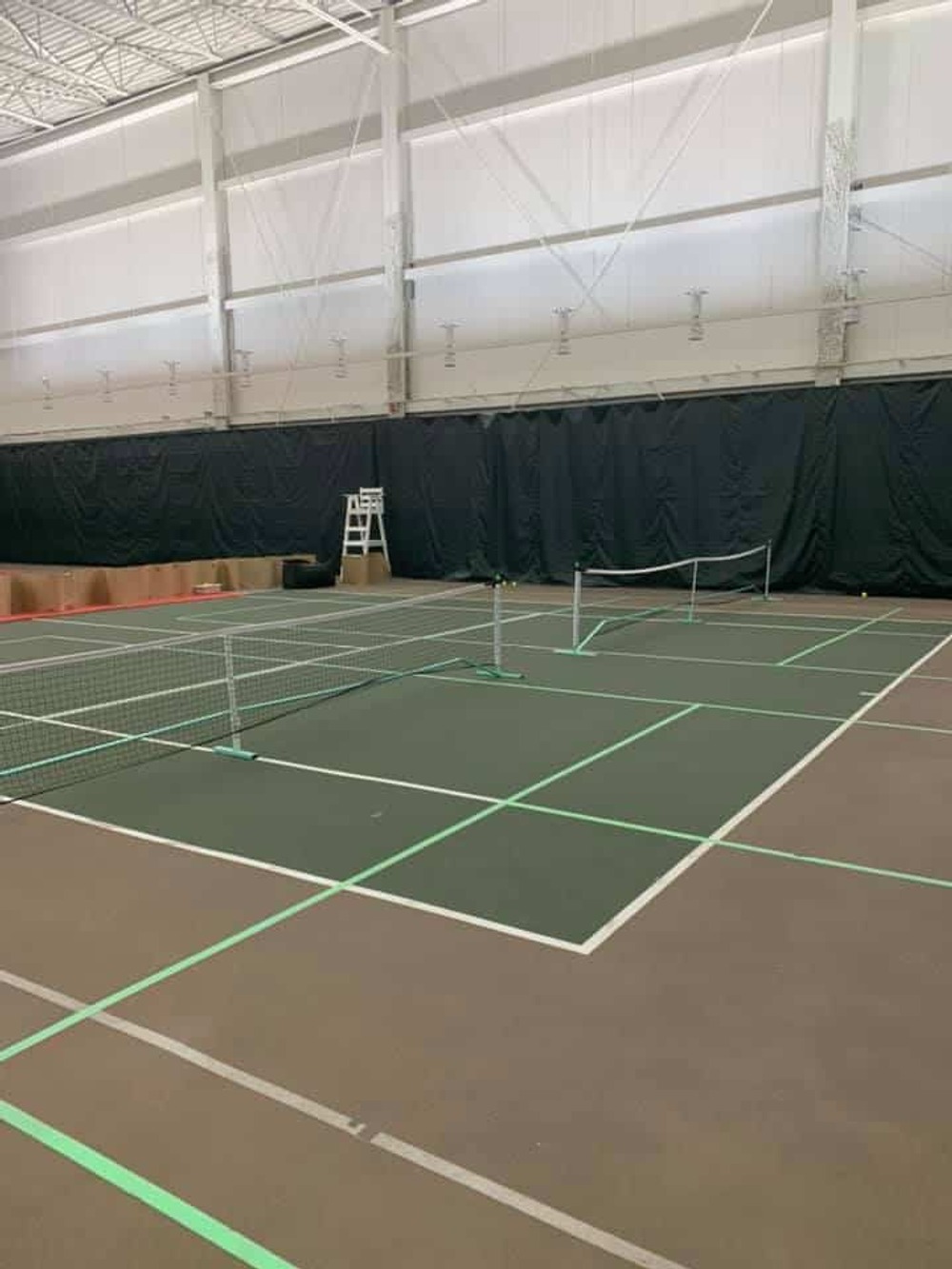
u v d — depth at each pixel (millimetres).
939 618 10680
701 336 13789
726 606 12008
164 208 18500
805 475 13266
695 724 5922
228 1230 1943
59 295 20344
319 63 16281
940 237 12258
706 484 13945
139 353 19406
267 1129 2240
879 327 12719
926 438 12477
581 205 14477
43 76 16906
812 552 13344
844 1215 1965
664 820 4238
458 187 15406
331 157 16359
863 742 5457
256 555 18141
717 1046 2551
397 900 3463
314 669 8039
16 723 6363
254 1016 2717
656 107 13750
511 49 14688
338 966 2990
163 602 13602
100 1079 2436
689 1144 2176
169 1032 2643
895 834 4035
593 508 14852
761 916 3297
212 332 18078
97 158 19219
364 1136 2215
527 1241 1902
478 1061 2494
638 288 14211
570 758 5219
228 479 18250
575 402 14969
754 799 4504
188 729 6031
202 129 17469
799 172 12938
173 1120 2273
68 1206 2012
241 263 17766
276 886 3600
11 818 4441
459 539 16047
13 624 11414
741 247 13422
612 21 13875
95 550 20297
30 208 20422
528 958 3025
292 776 4992
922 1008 2723
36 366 20969
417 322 16141
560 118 14461
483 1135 2215
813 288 13039
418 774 4973
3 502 21500
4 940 3209
